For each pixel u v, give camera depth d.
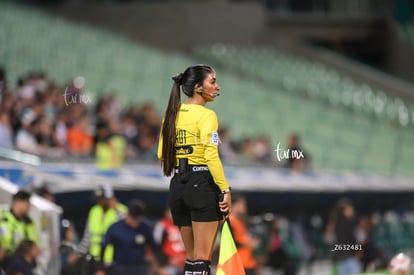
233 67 115.00
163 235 41.81
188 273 26.22
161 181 52.72
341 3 136.00
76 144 55.12
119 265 38.50
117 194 47.75
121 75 93.69
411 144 100.81
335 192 64.88
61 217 40.75
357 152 92.38
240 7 126.88
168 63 105.56
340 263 47.75
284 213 59.62
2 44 87.88
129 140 62.03
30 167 46.75
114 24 122.62
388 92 120.00
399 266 34.97
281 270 48.66
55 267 39.19
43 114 52.34
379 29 136.25
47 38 98.00
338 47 135.38
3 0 114.12
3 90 52.53
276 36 129.88
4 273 36.53
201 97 26.56
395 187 73.31
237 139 83.06
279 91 110.25
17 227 36.91
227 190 25.72
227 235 25.91
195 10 123.88
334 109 108.56
